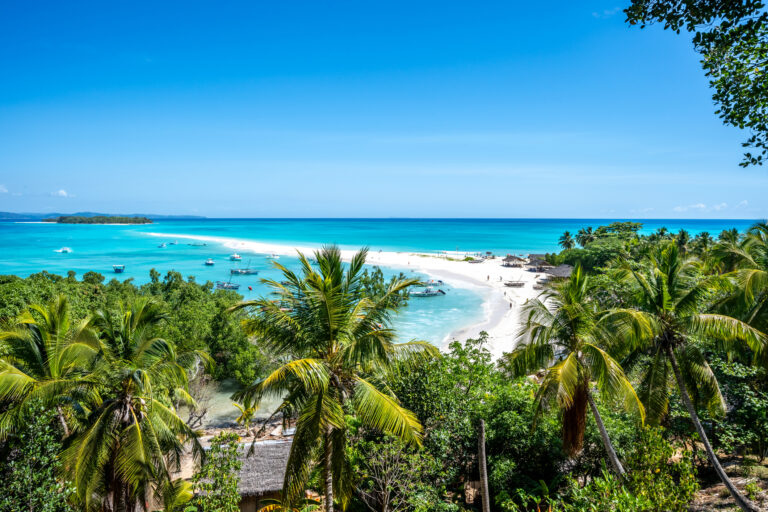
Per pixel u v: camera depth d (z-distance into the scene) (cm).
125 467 1312
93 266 10450
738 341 1800
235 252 13738
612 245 6612
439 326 5459
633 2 727
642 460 1369
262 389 1067
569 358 1499
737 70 701
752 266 2370
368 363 1177
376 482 1606
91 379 1352
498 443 1770
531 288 7881
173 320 3197
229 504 1257
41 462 1095
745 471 1728
